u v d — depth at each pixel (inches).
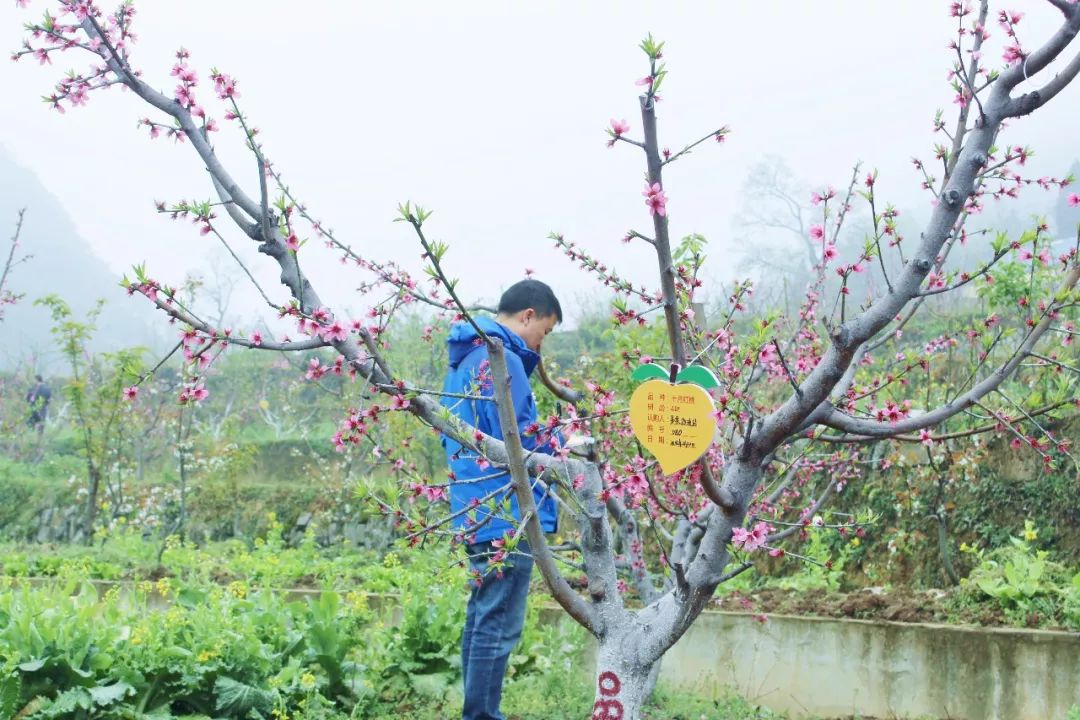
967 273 131.8
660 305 143.6
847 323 115.1
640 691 121.5
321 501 450.0
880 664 205.3
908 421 127.6
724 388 127.6
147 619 190.2
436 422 119.4
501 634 157.6
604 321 480.4
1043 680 189.2
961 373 287.0
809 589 255.1
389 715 196.2
